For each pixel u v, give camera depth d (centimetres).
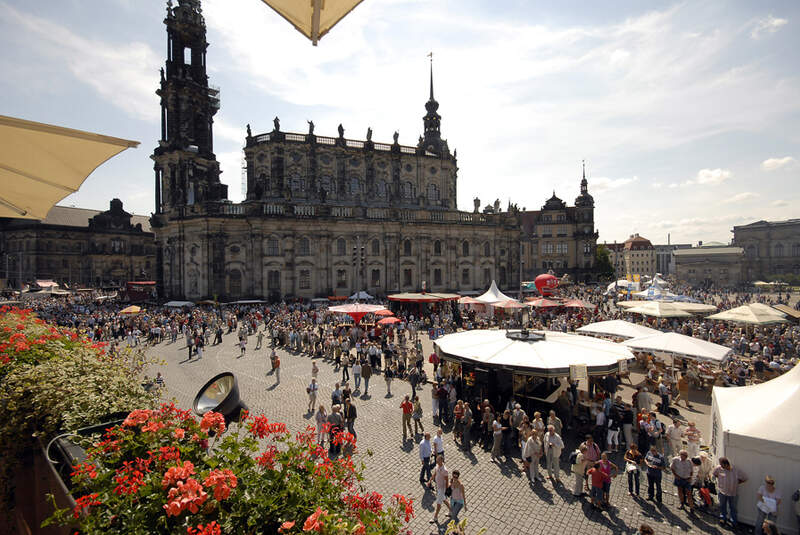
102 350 997
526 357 1988
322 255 7131
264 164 7888
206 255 6544
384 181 8712
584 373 1870
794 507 1252
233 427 1008
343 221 7262
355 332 4034
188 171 7550
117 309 6481
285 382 2830
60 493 548
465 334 2519
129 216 13100
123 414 729
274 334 4128
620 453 1809
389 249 7644
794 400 1390
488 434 1905
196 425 586
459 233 8394
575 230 12631
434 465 1595
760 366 2852
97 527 417
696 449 1672
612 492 1524
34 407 711
